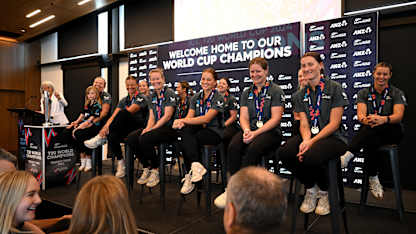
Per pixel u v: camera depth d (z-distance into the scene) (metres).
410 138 3.97
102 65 7.19
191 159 2.71
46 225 1.76
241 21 5.20
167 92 3.04
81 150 4.02
